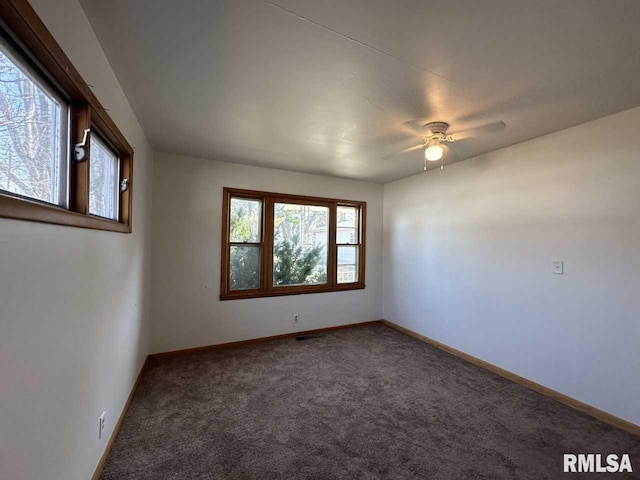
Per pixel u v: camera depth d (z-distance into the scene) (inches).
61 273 46.6
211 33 57.8
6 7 32.0
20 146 38.9
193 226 143.1
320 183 177.3
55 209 42.9
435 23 53.9
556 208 104.7
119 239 80.7
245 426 84.9
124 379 88.4
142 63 68.0
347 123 99.7
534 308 110.8
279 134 111.0
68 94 51.4
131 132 91.4
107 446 71.6
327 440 79.3
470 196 137.7
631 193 86.7
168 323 137.7
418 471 68.6
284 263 169.6
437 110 89.2
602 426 87.4
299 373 120.7
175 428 83.4
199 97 83.8
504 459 73.0
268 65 68.4
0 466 32.6
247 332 155.7
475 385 112.1
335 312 183.0
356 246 194.1
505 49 61.2
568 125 99.2
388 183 196.1
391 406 96.7
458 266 143.6
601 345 92.4
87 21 54.7
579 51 61.4
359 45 60.7
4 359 33.3
